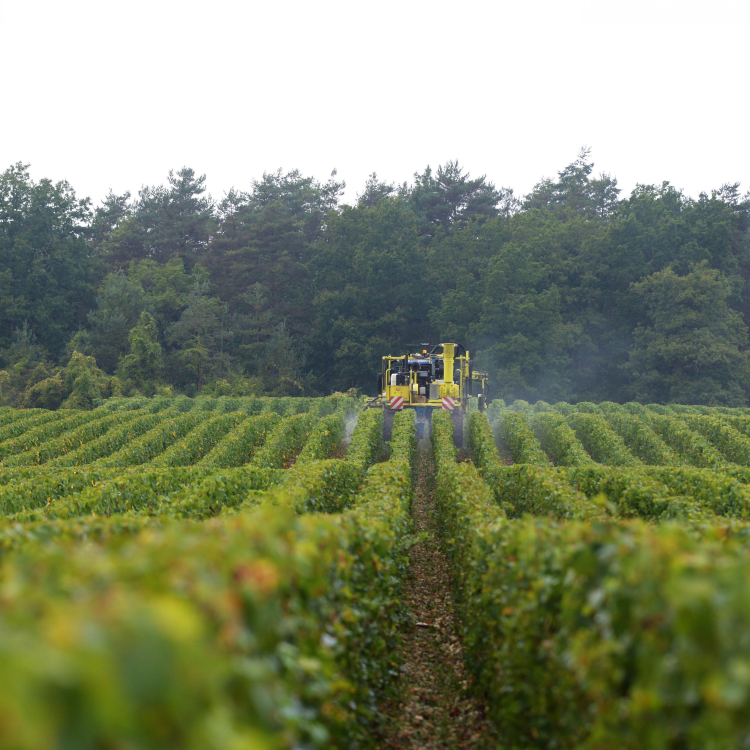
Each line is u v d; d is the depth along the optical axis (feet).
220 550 22.08
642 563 22.03
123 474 97.71
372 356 420.36
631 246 416.67
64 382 357.82
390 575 52.75
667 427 180.75
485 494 71.36
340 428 184.75
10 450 178.60
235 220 507.30
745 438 159.94
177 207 547.08
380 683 43.50
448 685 49.62
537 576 32.78
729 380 369.71
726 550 27.40
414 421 167.22
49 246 444.55
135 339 396.78
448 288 450.71
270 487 82.84
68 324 446.60
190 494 76.43
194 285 456.86
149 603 11.65
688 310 374.22
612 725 22.31
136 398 324.80
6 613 14.78
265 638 20.16
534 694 32.04
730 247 433.89
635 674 21.81
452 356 177.27
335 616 32.17
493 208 549.54
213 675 11.24
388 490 74.49
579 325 397.19
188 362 422.00
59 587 18.34
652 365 380.58
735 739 16.99
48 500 92.89
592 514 61.57
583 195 571.69
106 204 628.69
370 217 461.37
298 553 26.20
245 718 14.99
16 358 389.19
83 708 9.15
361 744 35.58
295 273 491.31
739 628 17.95
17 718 8.27
